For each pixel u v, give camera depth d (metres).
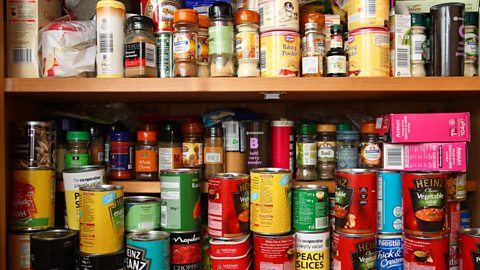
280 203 1.04
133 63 1.07
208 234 1.11
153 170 1.22
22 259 1.08
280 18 1.07
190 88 1.05
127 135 1.24
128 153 1.24
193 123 1.23
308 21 1.11
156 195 1.37
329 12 1.28
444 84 1.06
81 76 1.10
